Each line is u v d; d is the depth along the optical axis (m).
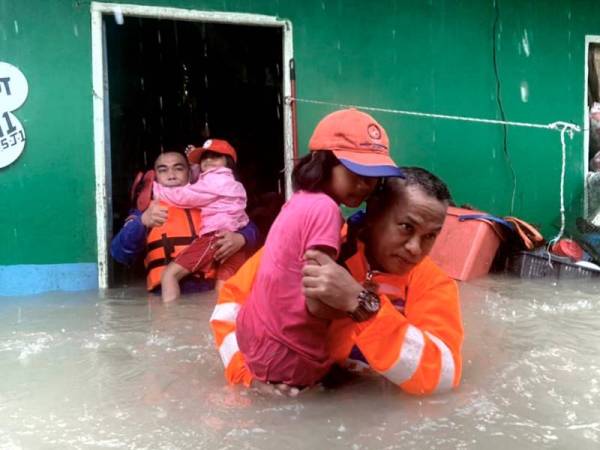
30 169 5.52
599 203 7.00
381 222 2.30
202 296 4.83
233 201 5.11
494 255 5.71
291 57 6.16
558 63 6.94
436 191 2.25
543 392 2.44
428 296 2.42
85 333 3.61
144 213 5.05
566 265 5.39
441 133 6.64
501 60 6.76
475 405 2.29
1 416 2.30
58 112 5.55
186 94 8.66
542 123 6.94
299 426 2.14
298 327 2.33
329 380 2.55
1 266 5.43
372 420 2.18
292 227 2.31
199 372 2.78
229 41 8.51
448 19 6.57
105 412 2.31
